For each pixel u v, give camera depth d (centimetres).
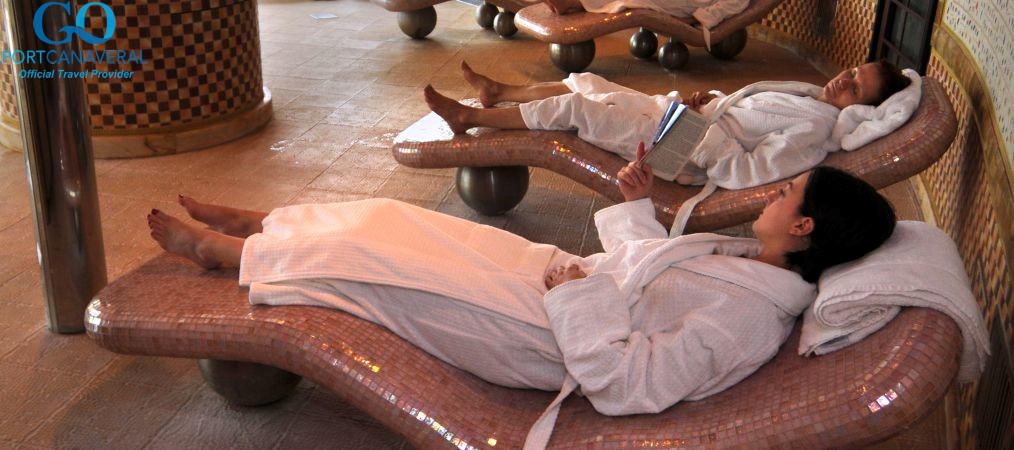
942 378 130
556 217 304
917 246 153
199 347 165
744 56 545
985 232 204
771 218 161
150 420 191
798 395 138
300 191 320
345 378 157
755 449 135
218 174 332
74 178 209
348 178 333
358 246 172
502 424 153
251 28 377
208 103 359
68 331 221
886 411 128
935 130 226
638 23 468
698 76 498
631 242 179
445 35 577
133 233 279
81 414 192
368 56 516
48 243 212
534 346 163
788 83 272
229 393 192
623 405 149
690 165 256
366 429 192
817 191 155
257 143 367
